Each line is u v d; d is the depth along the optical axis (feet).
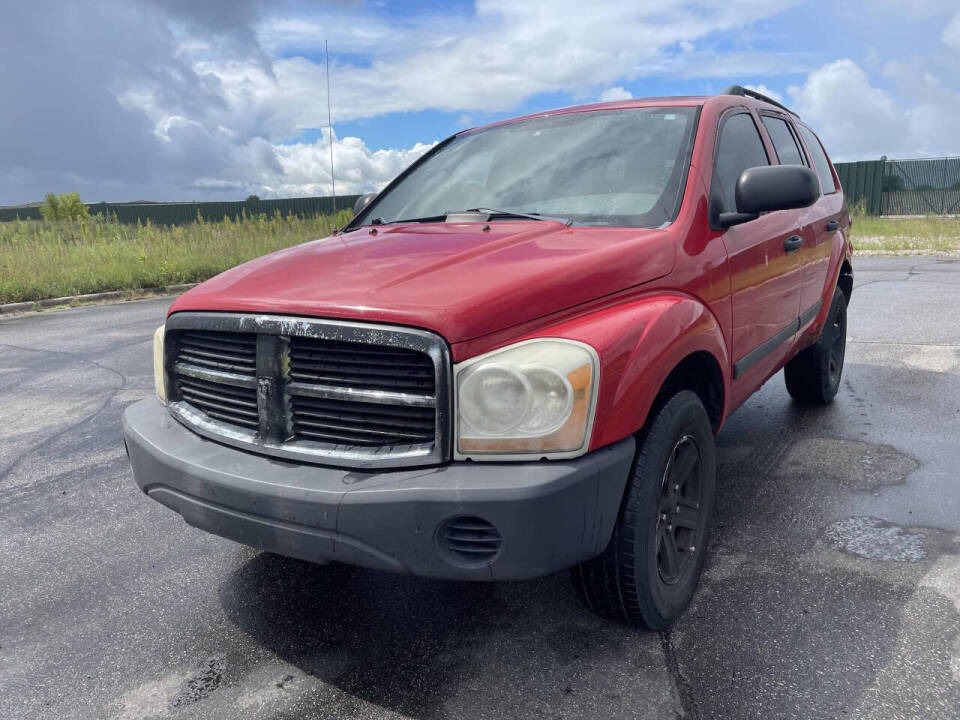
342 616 8.98
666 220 9.37
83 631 8.86
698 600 8.96
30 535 11.50
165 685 7.79
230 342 8.02
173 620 9.04
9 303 38.42
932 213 84.33
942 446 13.83
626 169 10.28
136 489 13.26
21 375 22.15
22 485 13.55
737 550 10.18
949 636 8.01
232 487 7.29
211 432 8.10
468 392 6.75
